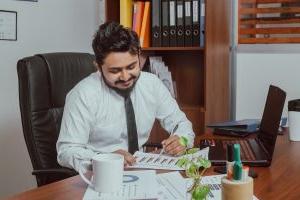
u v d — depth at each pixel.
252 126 2.05
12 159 2.66
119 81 1.60
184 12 2.55
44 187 1.23
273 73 2.71
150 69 2.67
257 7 2.76
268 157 1.49
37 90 1.80
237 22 2.83
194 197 0.92
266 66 2.72
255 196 1.14
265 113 1.80
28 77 1.79
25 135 1.79
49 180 1.64
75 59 2.00
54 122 1.86
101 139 1.78
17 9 2.61
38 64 1.85
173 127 1.89
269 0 2.72
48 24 2.81
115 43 1.50
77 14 3.02
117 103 1.77
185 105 2.75
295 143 1.83
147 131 1.92
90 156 1.48
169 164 1.44
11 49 2.60
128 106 1.79
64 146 1.59
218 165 1.42
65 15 2.93
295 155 1.61
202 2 2.51
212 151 1.60
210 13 2.46
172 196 1.13
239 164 0.95
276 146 1.77
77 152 1.51
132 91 1.84
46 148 1.80
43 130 1.80
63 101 1.91
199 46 2.54
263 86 2.74
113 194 1.15
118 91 1.74
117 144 1.80
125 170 1.37
